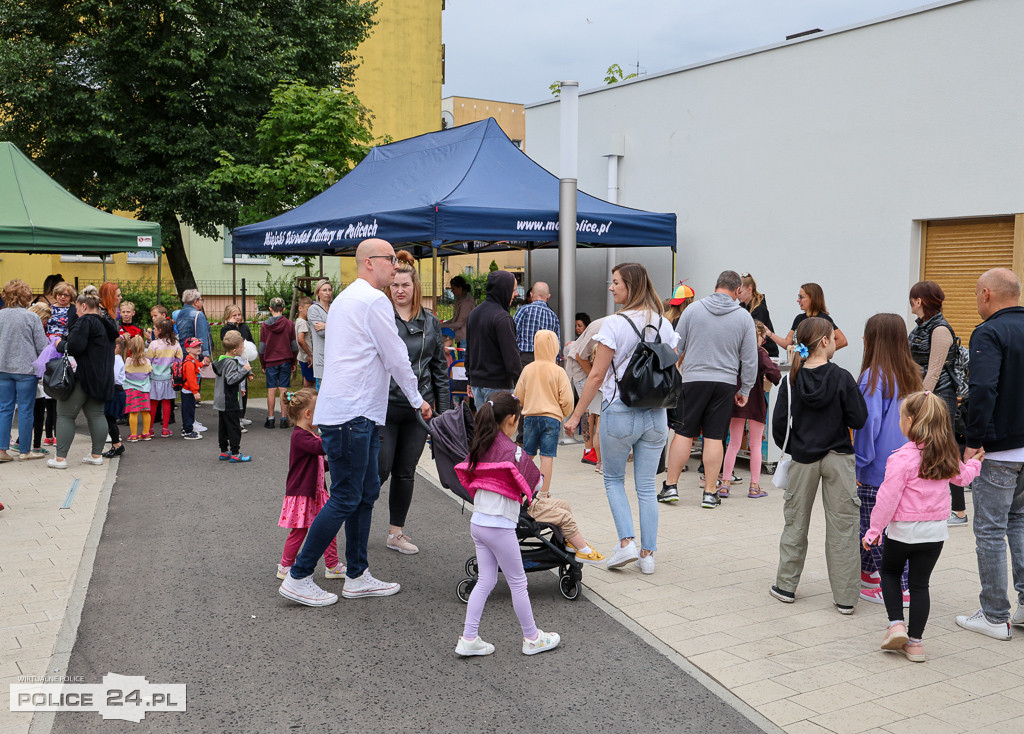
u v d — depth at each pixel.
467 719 3.73
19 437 9.43
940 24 9.69
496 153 11.41
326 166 15.98
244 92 21.88
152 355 10.91
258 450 10.18
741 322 7.26
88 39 20.05
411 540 6.55
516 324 8.82
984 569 4.68
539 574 5.85
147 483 8.39
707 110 12.48
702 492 8.20
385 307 4.90
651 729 3.65
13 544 6.28
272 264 32.88
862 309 10.65
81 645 4.51
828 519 5.02
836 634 4.70
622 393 5.43
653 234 11.75
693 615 4.98
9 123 21.00
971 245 9.69
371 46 39.06
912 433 4.27
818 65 10.98
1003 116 9.17
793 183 11.36
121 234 12.34
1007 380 4.59
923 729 3.63
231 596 5.28
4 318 9.21
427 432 5.68
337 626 4.82
